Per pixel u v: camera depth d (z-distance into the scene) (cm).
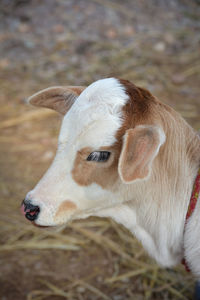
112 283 324
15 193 406
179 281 326
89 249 353
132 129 185
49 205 208
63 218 212
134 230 242
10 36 645
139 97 207
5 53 613
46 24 668
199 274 233
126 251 350
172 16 699
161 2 733
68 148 204
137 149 184
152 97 216
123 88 206
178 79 548
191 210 225
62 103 240
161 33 649
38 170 430
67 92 233
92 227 372
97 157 202
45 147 460
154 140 184
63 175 207
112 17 682
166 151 216
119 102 201
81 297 314
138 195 222
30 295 315
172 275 330
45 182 209
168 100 512
